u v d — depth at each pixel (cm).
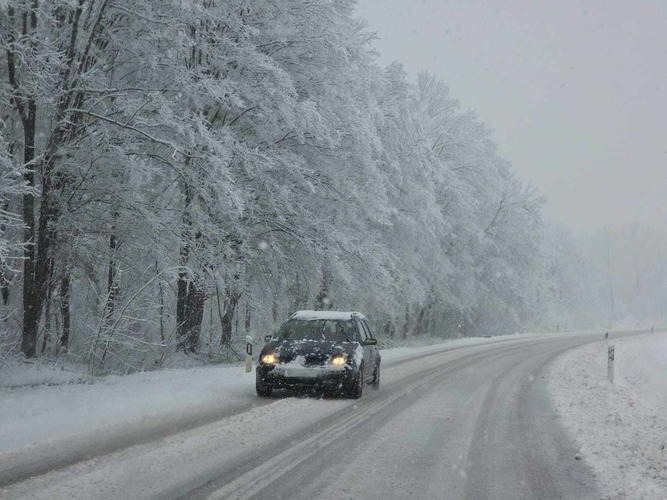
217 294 1950
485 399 1333
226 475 639
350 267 2152
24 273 1434
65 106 1446
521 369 2131
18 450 707
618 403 1397
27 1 1352
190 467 665
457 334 4906
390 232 2978
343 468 689
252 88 1805
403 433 912
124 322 1513
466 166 4109
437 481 655
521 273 4944
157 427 872
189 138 1580
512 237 4638
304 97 2019
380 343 3206
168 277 1636
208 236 1758
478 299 4669
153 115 1612
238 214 1614
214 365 1902
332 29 1928
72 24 1421
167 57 1603
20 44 1262
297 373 1204
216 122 1891
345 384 1218
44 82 1335
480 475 689
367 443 828
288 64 1981
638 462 771
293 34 1903
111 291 1474
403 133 2748
